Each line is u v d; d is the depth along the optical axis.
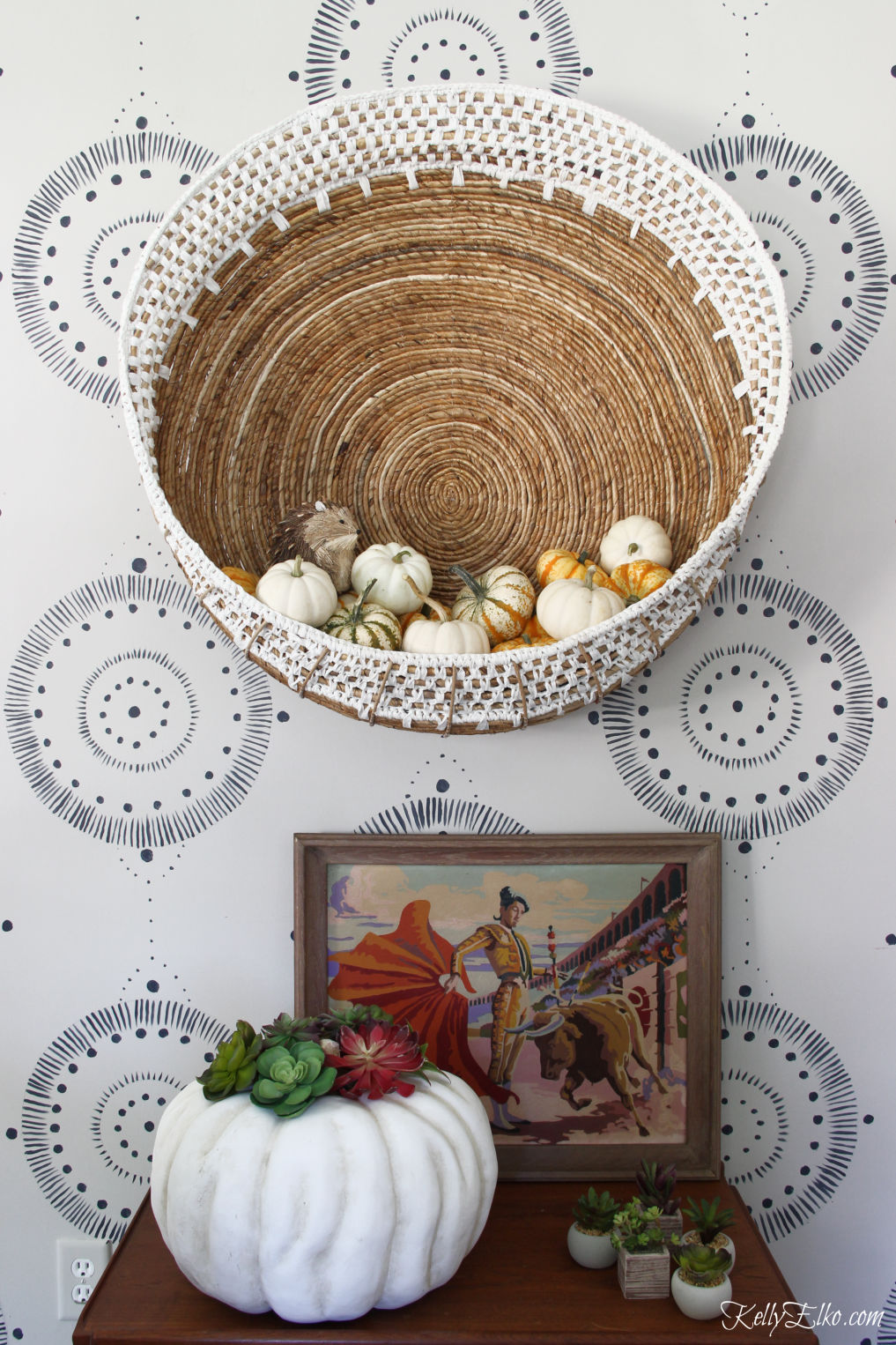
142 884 1.21
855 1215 1.22
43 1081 1.21
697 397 1.14
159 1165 0.95
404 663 0.99
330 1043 0.98
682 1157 1.17
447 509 1.22
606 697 1.21
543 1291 0.96
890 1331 1.22
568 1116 1.18
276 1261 0.86
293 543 1.11
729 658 1.21
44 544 1.20
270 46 1.17
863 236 1.19
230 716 1.20
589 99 1.17
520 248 1.14
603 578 1.10
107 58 1.17
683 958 1.19
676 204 1.08
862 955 1.21
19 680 1.20
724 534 1.00
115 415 1.19
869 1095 1.21
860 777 1.21
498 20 1.17
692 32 1.17
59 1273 1.22
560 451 1.21
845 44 1.18
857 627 1.21
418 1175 0.89
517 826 1.21
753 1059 1.21
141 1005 1.21
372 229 1.12
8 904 1.21
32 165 1.18
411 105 1.06
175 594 1.20
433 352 1.19
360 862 1.18
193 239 1.05
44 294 1.19
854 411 1.20
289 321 1.15
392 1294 0.90
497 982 1.18
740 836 1.21
